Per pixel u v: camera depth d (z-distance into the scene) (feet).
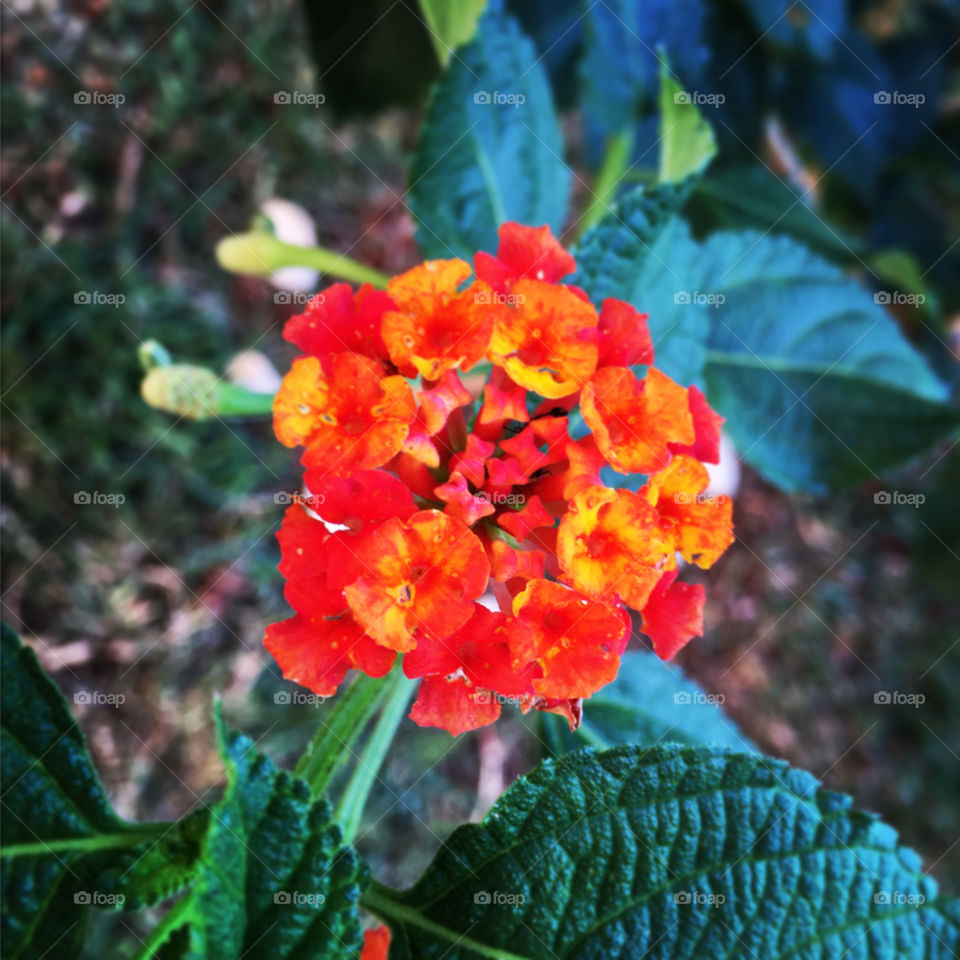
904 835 0.81
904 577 0.87
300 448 0.71
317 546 0.27
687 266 0.39
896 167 0.63
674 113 0.36
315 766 0.32
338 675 0.27
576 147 0.84
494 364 0.29
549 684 0.27
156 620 0.65
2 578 0.62
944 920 0.30
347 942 0.27
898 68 0.60
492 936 0.30
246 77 0.75
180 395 0.38
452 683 0.27
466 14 0.38
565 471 0.29
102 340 0.66
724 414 0.49
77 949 0.29
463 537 0.26
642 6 0.46
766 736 0.79
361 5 0.54
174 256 0.71
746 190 0.53
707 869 0.30
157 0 0.71
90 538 0.64
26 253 0.66
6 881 0.29
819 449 0.49
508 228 0.30
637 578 0.27
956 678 0.86
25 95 0.67
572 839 0.30
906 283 0.56
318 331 0.29
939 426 0.48
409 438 0.27
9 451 0.63
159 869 0.29
